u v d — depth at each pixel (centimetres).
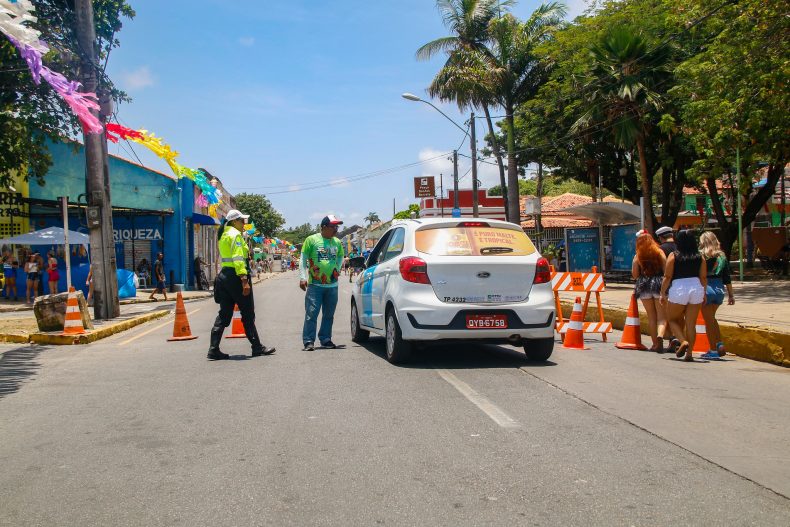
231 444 500
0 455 484
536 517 357
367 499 386
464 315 798
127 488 410
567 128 2975
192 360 920
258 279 4747
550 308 827
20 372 845
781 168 2570
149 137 2342
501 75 3025
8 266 2397
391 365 834
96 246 1594
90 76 1594
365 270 1014
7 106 1670
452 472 430
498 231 852
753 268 3247
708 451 473
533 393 662
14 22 762
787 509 368
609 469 434
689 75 1948
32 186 2466
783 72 1533
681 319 912
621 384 712
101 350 1059
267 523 354
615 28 2320
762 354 909
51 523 358
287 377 764
